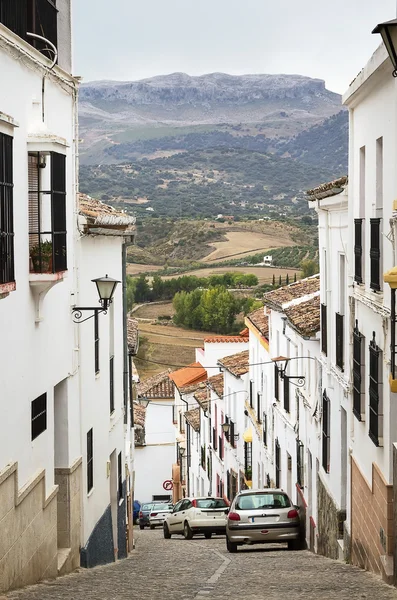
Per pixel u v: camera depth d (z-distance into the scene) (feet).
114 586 38.81
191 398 169.17
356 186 52.80
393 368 37.45
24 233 38.40
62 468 47.39
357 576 43.60
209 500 94.27
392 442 42.06
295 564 53.31
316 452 70.13
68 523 47.50
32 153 40.06
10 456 36.01
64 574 45.50
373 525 46.06
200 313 290.56
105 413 59.31
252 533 68.08
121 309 67.00
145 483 189.16
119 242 64.28
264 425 100.68
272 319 94.02
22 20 39.01
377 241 45.03
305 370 75.87
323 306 67.10
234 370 119.44
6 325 35.53
